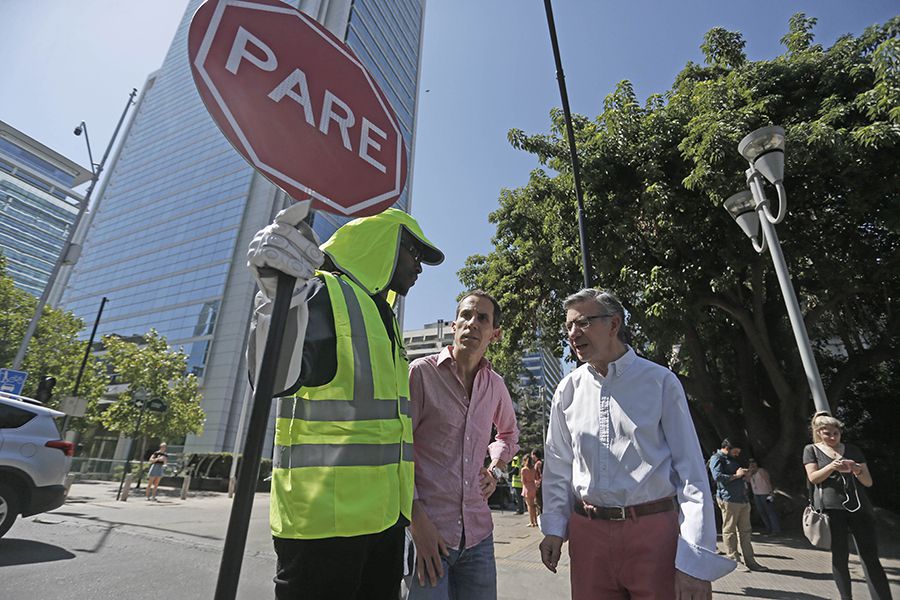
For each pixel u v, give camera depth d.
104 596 4.26
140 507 11.46
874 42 9.39
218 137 52.94
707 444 12.30
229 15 1.26
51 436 5.96
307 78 1.39
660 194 9.49
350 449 1.39
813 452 4.43
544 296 13.18
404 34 66.88
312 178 1.32
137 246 53.91
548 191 11.86
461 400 2.39
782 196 5.71
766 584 5.68
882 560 7.10
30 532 6.98
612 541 2.04
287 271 1.12
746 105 9.51
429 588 2.01
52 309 23.59
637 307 10.31
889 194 8.47
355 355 1.48
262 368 1.06
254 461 0.99
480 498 2.34
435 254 2.19
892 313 11.29
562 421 2.48
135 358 24.28
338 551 1.32
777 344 11.65
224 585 0.91
